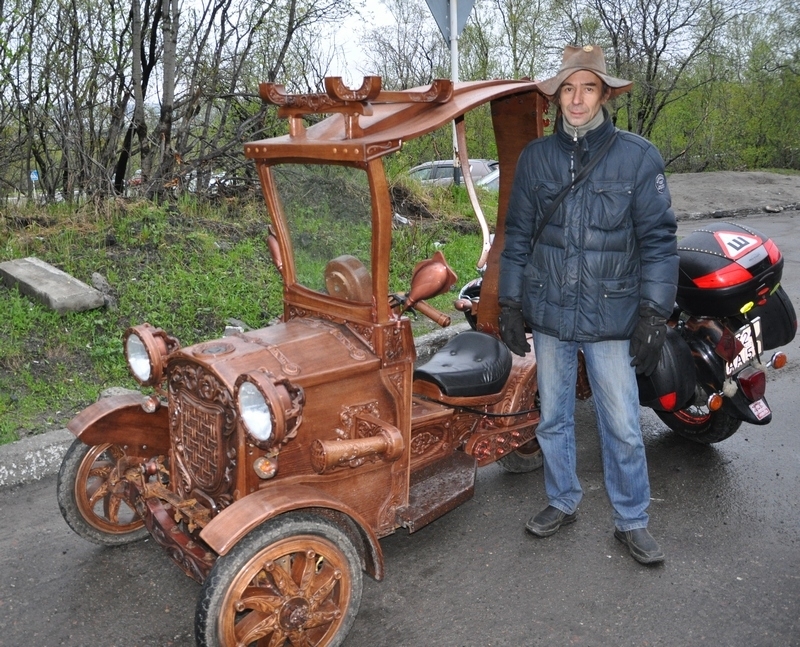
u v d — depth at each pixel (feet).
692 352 12.81
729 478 13.33
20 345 16.89
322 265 9.94
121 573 10.69
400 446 9.05
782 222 43.57
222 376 8.39
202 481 9.07
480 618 9.72
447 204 33.35
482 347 12.04
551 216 10.16
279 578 8.34
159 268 21.47
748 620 9.59
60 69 25.09
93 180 24.57
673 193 53.78
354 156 8.51
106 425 10.18
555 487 11.60
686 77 69.10
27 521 11.97
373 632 9.48
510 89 10.59
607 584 10.41
